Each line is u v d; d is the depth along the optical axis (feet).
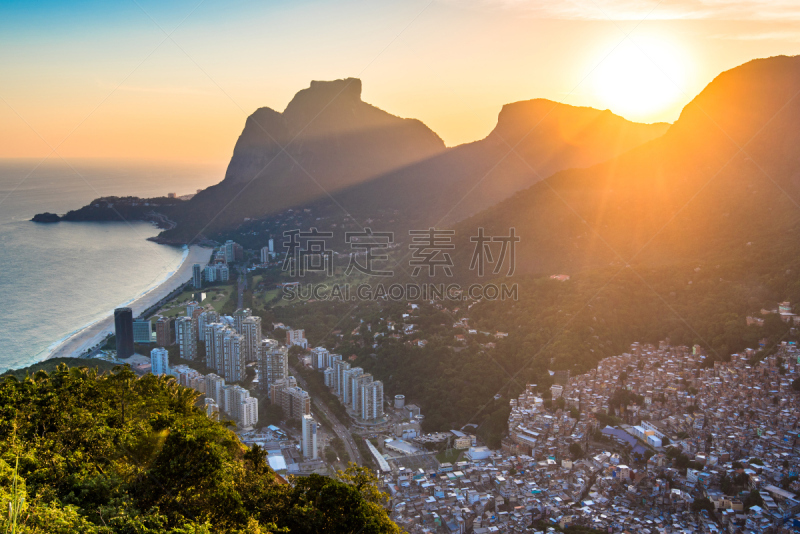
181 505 97.60
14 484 81.87
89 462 105.60
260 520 102.89
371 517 105.81
